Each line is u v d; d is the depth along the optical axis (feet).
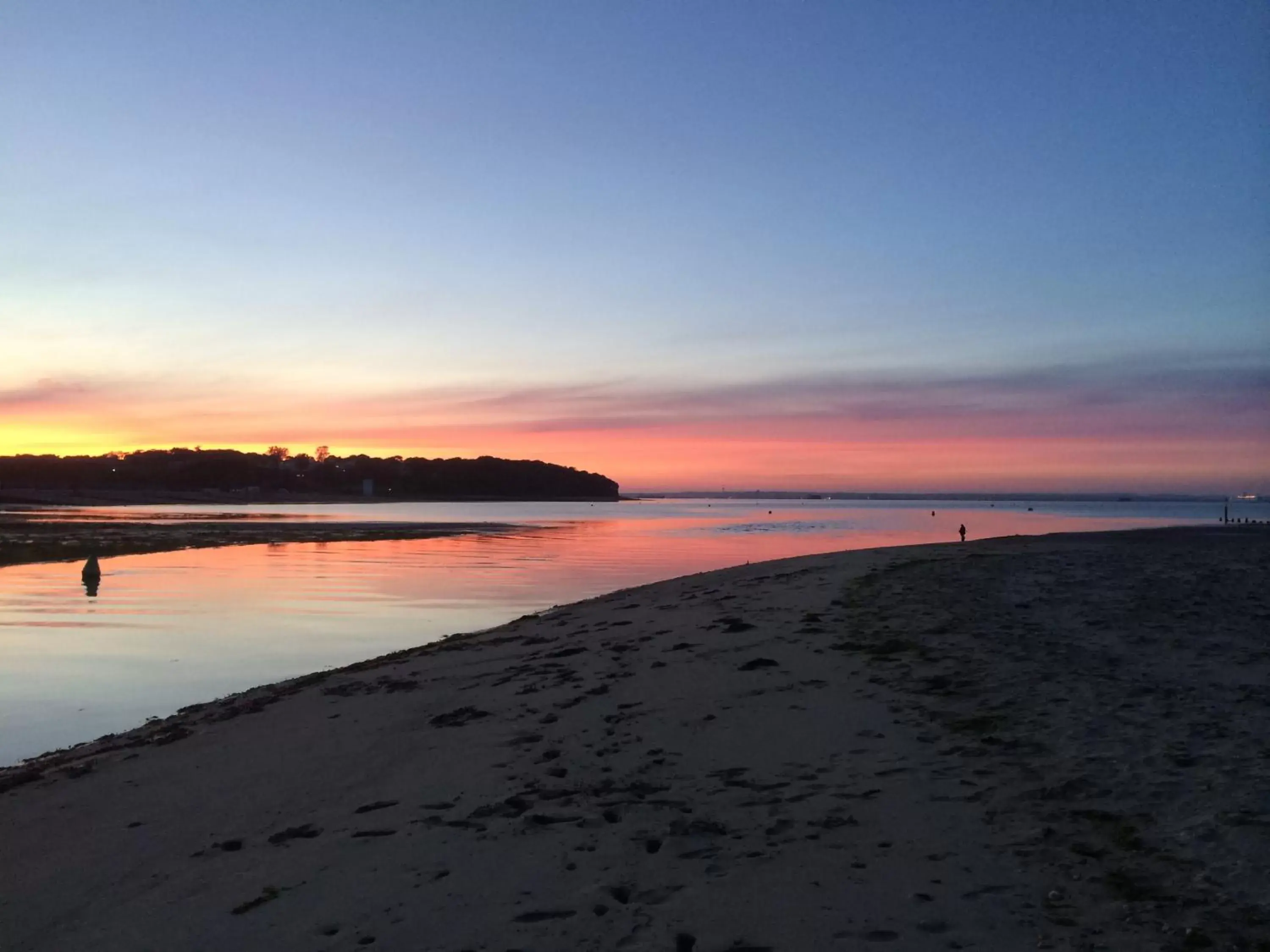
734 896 15.05
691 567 122.83
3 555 138.92
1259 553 68.95
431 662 43.47
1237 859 14.98
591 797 20.47
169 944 14.99
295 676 49.49
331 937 14.67
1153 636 34.55
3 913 17.08
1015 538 101.24
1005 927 13.50
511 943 13.97
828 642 35.83
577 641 44.19
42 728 38.37
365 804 21.71
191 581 102.22
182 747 30.30
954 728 23.63
